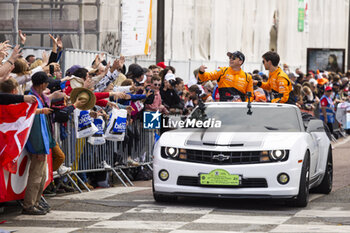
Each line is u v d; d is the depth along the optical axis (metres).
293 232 12.38
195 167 15.17
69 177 18.17
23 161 14.87
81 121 17.59
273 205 15.85
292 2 58.31
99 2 26.89
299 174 15.08
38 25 26.20
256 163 14.98
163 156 15.70
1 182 13.98
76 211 15.13
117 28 29.30
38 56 22.28
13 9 25.20
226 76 19.81
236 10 47.38
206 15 42.31
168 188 15.45
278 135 15.67
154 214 14.56
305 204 15.45
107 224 13.44
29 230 12.91
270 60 19.92
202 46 42.12
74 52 22.73
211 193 15.07
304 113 18.72
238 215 14.39
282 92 19.75
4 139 13.73
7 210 15.41
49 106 15.12
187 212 14.80
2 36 25.27
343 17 68.75
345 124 38.81
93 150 19.12
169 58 38.19
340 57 58.69
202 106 17.52
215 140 15.38
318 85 41.25
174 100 22.31
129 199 16.94
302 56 61.81
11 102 13.27
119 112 18.75
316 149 16.89
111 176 20.64
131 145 20.70
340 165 25.12
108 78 19.14
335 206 15.73
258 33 51.75
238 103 17.66
